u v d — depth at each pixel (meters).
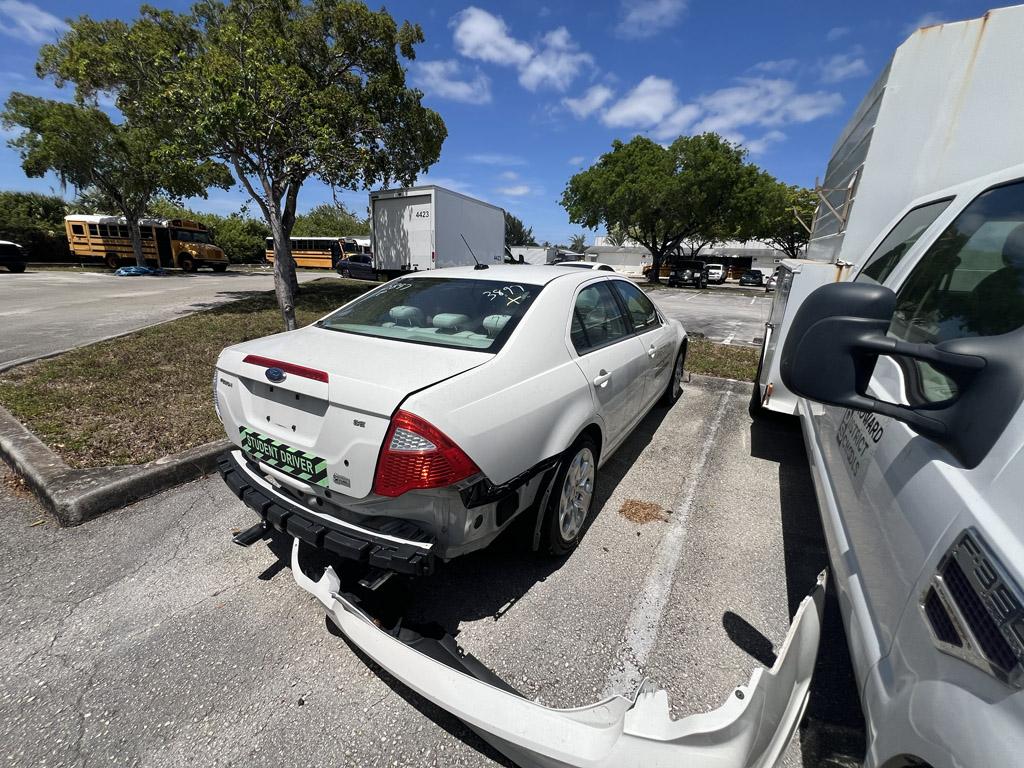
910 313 1.78
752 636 2.07
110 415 3.99
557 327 2.47
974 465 0.99
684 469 3.63
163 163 7.82
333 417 1.80
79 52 9.04
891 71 3.16
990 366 1.02
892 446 1.38
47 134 18.72
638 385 3.30
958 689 0.82
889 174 3.27
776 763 1.29
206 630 2.05
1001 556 0.82
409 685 1.53
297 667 1.90
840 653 1.99
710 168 24.31
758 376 4.59
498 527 2.02
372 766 1.55
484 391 1.92
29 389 4.52
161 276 21.55
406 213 13.33
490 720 1.38
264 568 2.43
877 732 1.04
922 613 0.98
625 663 1.93
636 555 2.61
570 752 1.28
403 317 2.55
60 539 2.60
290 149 7.47
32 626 2.04
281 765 1.54
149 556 2.49
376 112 12.12
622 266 54.88
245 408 2.16
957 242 1.69
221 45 8.76
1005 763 0.68
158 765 1.53
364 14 11.09
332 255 35.12
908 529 1.13
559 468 2.29
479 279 2.77
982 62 2.88
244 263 41.44
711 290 28.23
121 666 1.87
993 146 2.92
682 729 1.24
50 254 28.09
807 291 3.44
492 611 2.19
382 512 1.83
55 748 1.57
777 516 3.01
